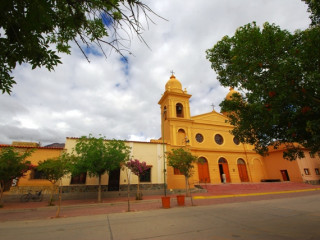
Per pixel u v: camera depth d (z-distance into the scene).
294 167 27.14
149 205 13.33
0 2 2.17
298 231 5.55
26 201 15.70
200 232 5.86
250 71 5.19
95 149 15.18
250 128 6.20
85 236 5.84
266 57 4.84
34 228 7.18
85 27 2.79
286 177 27.97
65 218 9.27
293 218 7.48
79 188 17.56
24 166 13.43
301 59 4.27
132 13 2.22
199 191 20.55
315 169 28.52
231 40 7.01
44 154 17.36
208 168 25.70
